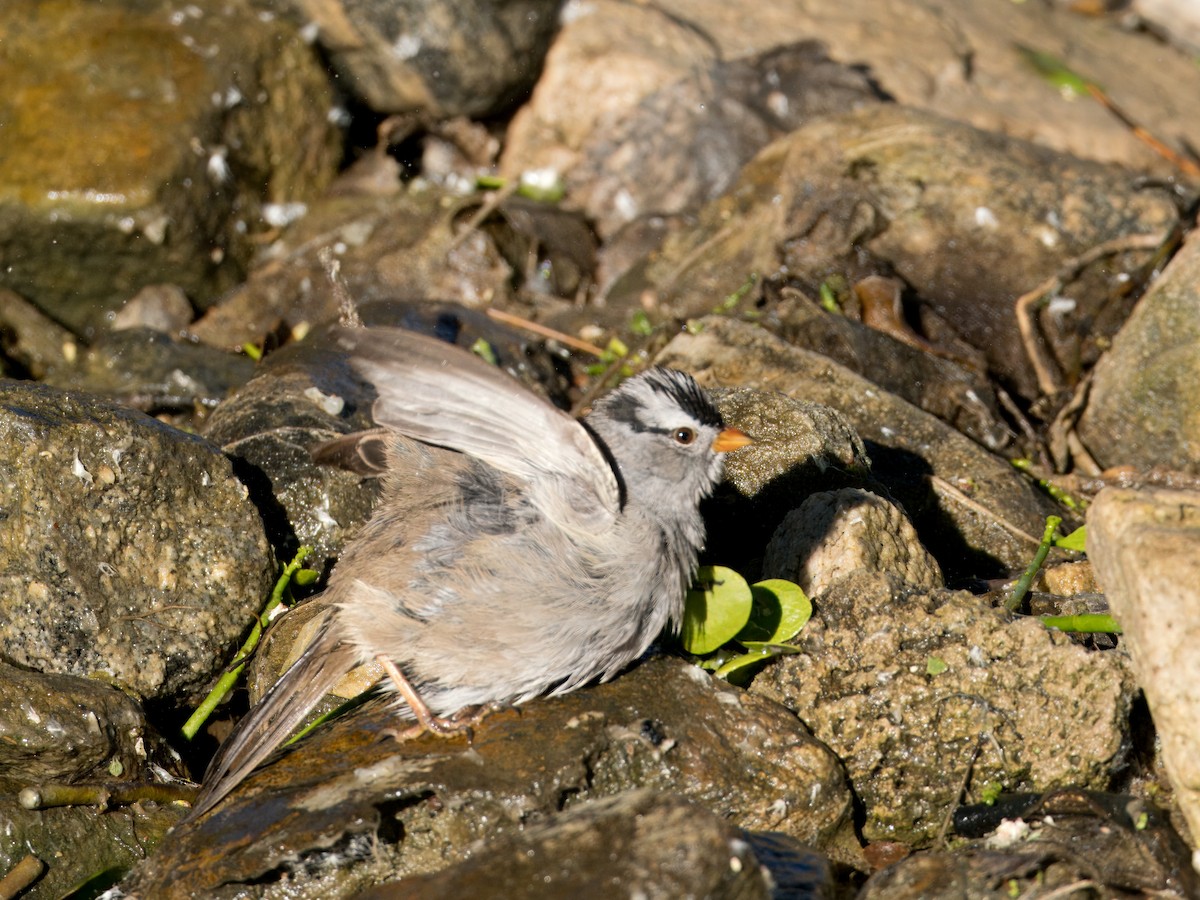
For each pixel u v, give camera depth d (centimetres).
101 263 1427
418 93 1617
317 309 1473
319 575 1061
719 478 912
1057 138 1636
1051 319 1377
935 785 866
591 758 816
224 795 813
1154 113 1770
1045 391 1339
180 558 970
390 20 1559
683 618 902
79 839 862
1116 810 802
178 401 1326
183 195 1436
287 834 766
